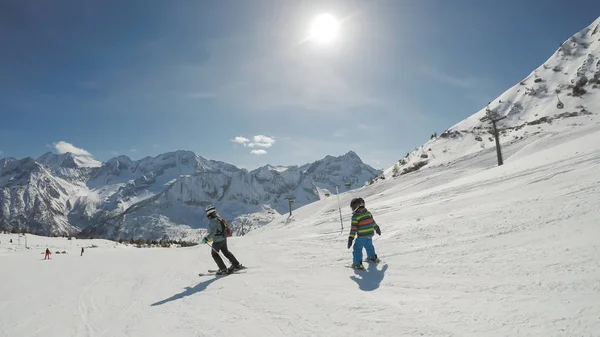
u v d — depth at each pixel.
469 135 111.44
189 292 7.18
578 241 5.58
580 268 4.56
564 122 86.75
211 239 8.89
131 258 19.00
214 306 5.80
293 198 82.19
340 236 12.59
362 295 5.23
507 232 7.28
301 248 11.11
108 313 6.46
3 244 101.50
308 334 4.10
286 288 6.27
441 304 4.35
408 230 9.86
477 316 3.82
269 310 5.16
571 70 147.88
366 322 4.18
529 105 133.62
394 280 5.82
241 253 12.09
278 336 4.18
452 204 13.14
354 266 7.07
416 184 50.09
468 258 6.23
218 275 8.74
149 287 8.41
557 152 19.62
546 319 3.43
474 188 17.05
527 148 46.47
